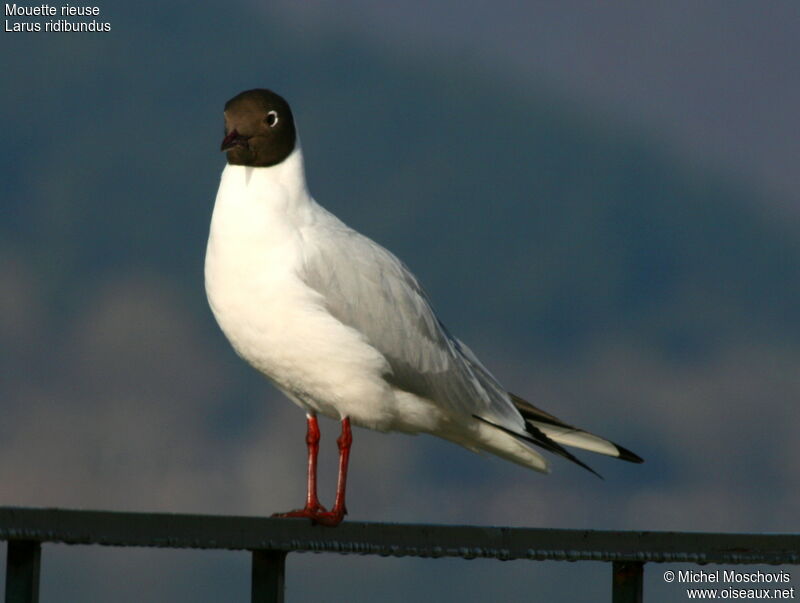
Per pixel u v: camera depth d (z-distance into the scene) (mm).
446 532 7480
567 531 7633
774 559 8148
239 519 6793
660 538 7828
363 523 7273
